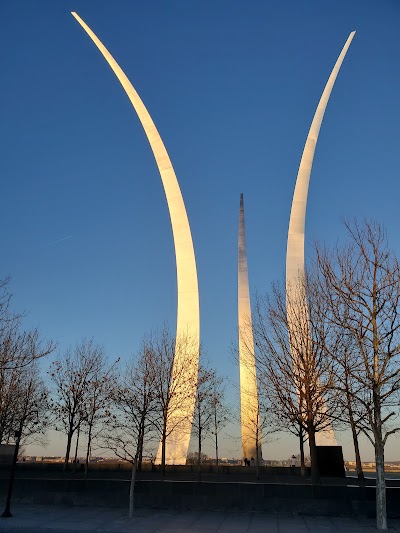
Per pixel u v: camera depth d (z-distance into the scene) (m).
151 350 36.03
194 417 37.09
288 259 45.22
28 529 14.88
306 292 25.17
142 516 17.30
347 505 17.45
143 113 53.38
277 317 27.56
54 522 15.85
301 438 30.78
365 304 17.95
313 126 49.59
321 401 25.89
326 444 36.50
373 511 17.19
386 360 17.02
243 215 50.19
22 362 28.41
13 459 17.33
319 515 17.53
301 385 26.05
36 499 19.91
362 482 25.78
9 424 35.53
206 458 43.44
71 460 41.28
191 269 48.00
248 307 44.91
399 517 16.86
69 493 19.70
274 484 18.23
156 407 33.00
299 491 17.95
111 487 19.44
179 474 31.59
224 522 16.23
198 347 42.72
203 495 18.59
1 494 20.42
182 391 36.56
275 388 28.81
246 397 40.50
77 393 35.38
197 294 47.31
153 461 38.75
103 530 14.64
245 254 47.75
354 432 27.56
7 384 34.72
